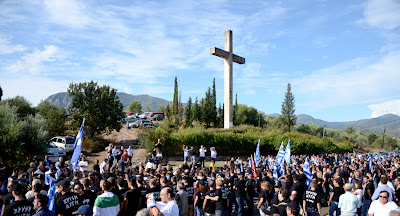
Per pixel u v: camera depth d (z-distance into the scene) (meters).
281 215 7.28
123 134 42.25
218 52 33.81
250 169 13.94
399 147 80.06
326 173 13.52
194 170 14.91
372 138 81.62
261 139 34.00
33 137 21.59
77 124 32.81
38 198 5.81
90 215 5.71
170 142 28.42
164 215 5.75
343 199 8.40
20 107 36.69
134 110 112.94
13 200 6.72
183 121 53.88
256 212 12.45
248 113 67.44
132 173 12.15
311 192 10.33
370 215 6.82
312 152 38.53
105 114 33.88
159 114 61.03
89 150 29.88
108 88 35.12
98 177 10.13
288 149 15.59
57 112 35.34
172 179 9.42
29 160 20.98
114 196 6.40
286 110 67.25
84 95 33.81
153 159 21.05
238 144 32.28
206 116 51.31
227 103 35.69
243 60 37.53
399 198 10.16
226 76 35.72
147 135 28.39
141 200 7.45
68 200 6.46
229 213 10.55
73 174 10.54
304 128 70.94
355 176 11.21
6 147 19.88
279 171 14.94
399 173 17.52
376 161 26.41
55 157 23.08
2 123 21.25
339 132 79.62
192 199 9.48
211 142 30.70
